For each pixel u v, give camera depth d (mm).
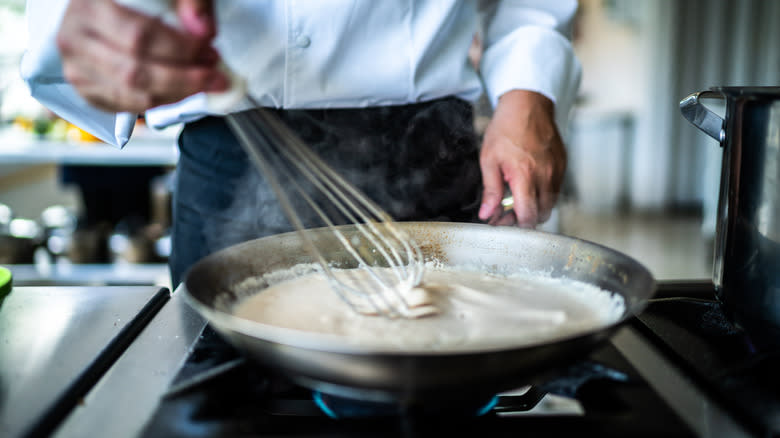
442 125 897
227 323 461
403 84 848
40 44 739
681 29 4172
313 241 777
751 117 541
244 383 539
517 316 625
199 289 586
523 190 844
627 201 4566
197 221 938
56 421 483
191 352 594
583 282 707
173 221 993
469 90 915
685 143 4375
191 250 955
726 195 590
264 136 854
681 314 682
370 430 471
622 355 591
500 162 875
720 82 4254
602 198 4516
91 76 597
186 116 879
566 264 736
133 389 536
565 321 617
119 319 668
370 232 798
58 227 2572
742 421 488
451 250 811
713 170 3410
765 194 535
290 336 432
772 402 495
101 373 565
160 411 491
